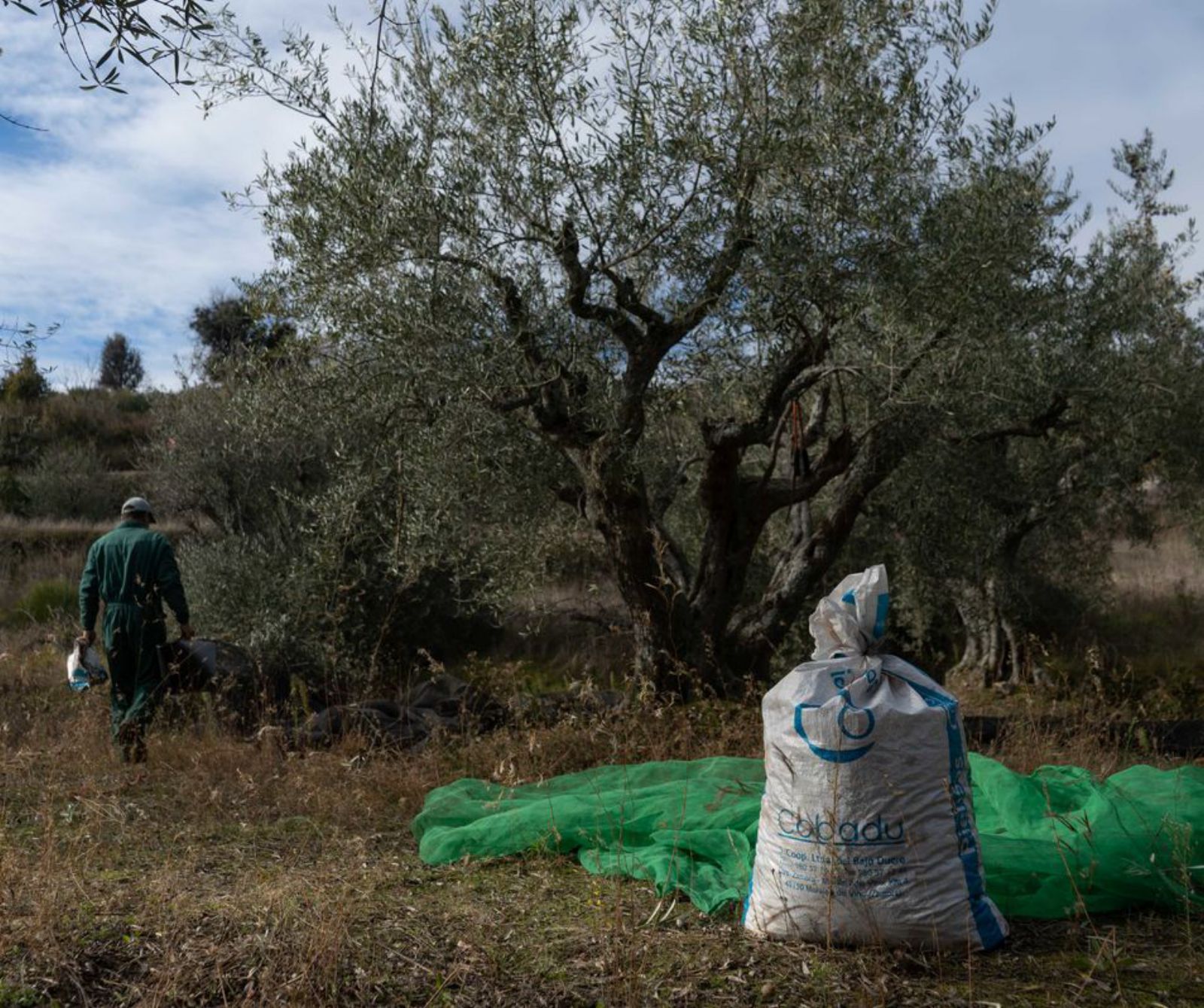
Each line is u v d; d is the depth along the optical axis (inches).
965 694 486.9
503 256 282.5
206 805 206.8
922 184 291.9
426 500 311.0
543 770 230.5
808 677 135.9
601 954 128.0
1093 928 138.6
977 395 321.7
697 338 314.0
